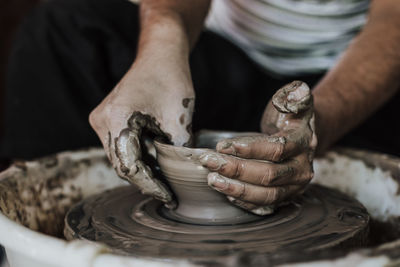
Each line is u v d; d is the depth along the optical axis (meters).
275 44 1.69
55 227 1.13
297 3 1.62
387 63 1.33
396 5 1.43
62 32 1.39
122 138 0.87
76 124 1.38
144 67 1.00
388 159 1.16
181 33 1.12
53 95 1.39
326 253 0.62
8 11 2.59
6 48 2.62
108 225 0.88
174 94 0.99
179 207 0.93
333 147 1.30
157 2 1.27
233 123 1.62
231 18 1.73
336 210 0.95
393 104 1.61
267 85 1.70
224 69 1.60
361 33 1.44
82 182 1.22
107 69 1.41
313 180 1.30
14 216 1.00
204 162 0.79
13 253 0.76
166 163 0.89
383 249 0.62
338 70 1.32
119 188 1.13
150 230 0.85
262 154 0.80
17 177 1.07
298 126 0.89
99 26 1.39
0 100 2.64
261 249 0.75
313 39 1.65
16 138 1.43
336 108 1.19
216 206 0.89
